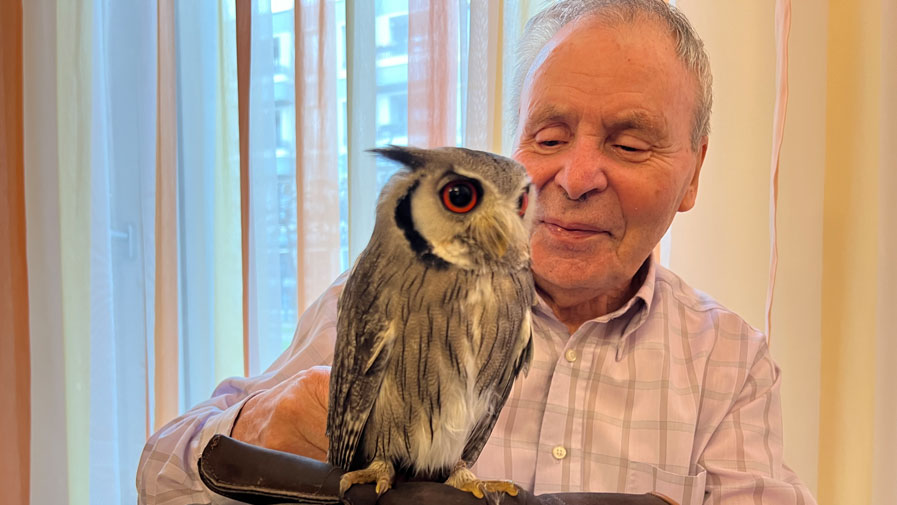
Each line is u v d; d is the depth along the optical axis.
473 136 1.65
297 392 1.04
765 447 1.19
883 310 1.45
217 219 2.09
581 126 1.10
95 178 2.17
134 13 2.12
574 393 1.17
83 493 2.22
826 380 1.68
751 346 1.26
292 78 1.98
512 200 0.65
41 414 2.19
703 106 1.17
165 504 1.14
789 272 1.67
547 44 1.16
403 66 1.84
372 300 0.65
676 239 1.72
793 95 1.64
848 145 1.64
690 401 1.18
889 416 1.44
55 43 2.13
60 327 2.18
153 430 2.16
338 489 0.63
